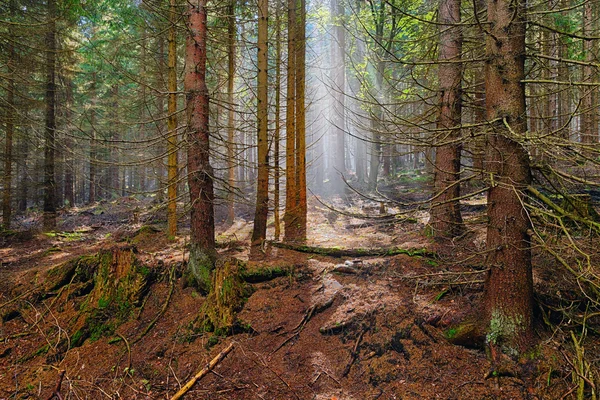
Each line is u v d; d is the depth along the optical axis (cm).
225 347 494
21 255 927
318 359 463
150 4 699
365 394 404
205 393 428
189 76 616
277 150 868
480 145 444
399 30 1174
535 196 377
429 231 716
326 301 545
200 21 620
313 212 1214
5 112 985
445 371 404
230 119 1062
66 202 2230
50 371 486
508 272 396
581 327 420
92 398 438
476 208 948
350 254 673
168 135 628
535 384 366
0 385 465
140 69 1396
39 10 1175
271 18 1045
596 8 732
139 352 513
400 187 1562
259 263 650
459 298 490
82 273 635
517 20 379
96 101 1518
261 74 772
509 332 394
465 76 697
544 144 334
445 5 679
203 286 593
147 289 622
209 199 631
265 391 426
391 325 470
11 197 1287
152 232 1023
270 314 540
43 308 597
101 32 1541
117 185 2291
